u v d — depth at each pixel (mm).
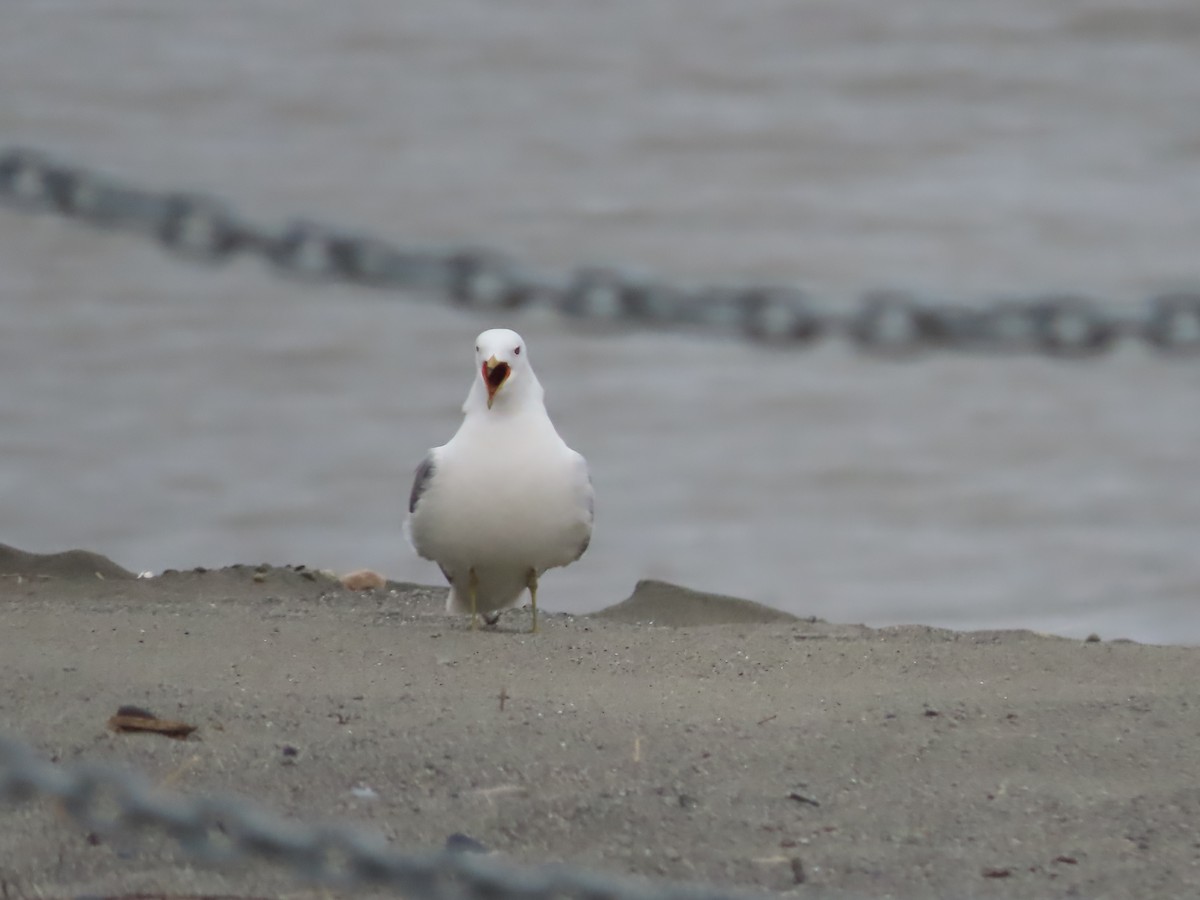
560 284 8453
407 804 10328
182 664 12750
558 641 14109
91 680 12125
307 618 14547
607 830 10078
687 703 12242
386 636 14008
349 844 7793
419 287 8586
